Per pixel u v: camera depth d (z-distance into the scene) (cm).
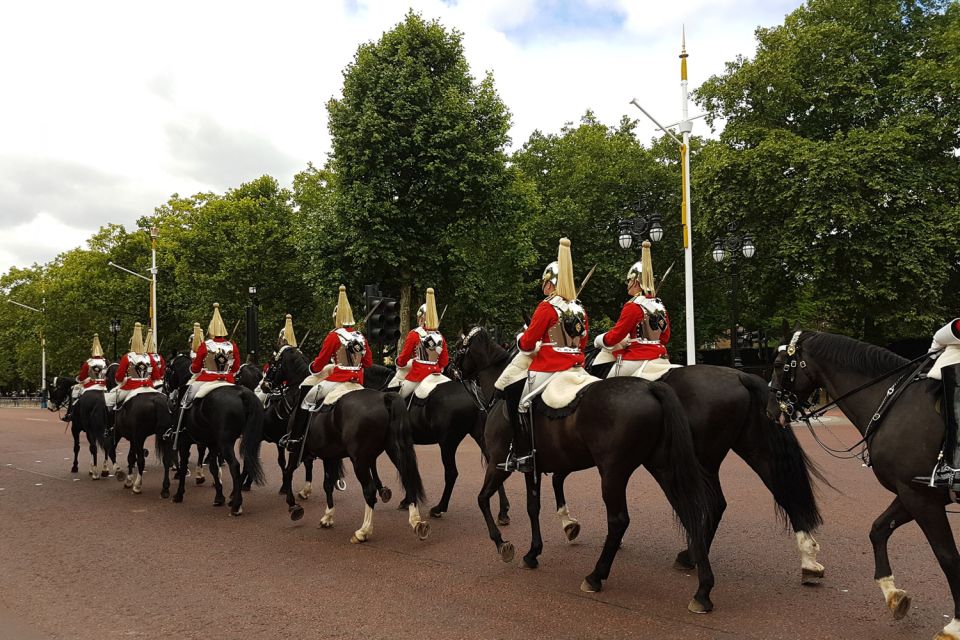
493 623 539
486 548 775
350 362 906
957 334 496
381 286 2817
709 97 2989
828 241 2453
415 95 2598
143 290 4594
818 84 2741
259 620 562
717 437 645
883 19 2814
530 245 3288
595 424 590
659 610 559
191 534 880
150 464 1619
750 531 810
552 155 4206
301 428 930
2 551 809
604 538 802
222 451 1001
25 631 550
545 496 1052
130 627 555
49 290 5016
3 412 4191
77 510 1054
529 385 670
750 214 2653
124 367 1256
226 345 1092
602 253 3666
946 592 586
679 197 3725
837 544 741
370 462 838
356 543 812
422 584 646
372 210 2534
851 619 531
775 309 2958
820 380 618
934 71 2486
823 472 1203
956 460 472
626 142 3966
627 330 713
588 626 527
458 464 1429
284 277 3850
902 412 525
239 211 3856
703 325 3809
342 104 2633
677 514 577
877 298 2473
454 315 3244
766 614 544
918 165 2462
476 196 2700
